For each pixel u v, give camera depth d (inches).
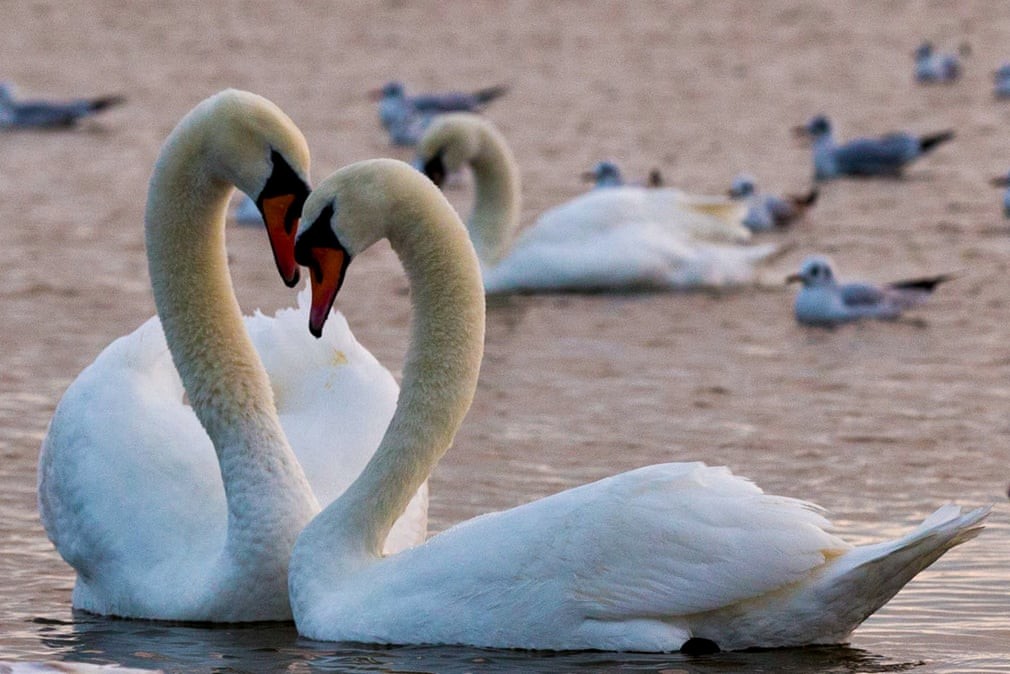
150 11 2541.8
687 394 719.1
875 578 394.3
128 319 844.0
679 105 1820.9
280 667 394.0
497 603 402.0
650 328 884.6
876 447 629.3
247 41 2299.5
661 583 396.2
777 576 393.7
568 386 733.3
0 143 1619.1
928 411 687.7
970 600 449.7
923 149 1473.9
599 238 1023.0
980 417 676.7
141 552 445.4
